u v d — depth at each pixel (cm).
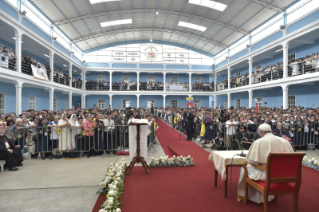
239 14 1538
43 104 1753
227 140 638
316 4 1069
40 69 1305
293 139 696
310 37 1207
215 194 334
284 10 1286
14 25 1016
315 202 304
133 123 451
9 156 475
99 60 2442
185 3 1584
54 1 1314
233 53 2078
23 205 312
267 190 252
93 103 2545
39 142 586
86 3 1482
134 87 2470
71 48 1983
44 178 428
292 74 1235
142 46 2519
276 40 1352
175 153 642
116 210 249
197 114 935
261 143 275
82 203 320
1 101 1250
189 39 2341
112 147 630
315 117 759
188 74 2717
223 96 2575
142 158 446
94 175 446
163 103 2588
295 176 256
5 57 959
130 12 1728
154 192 342
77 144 600
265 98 1800
